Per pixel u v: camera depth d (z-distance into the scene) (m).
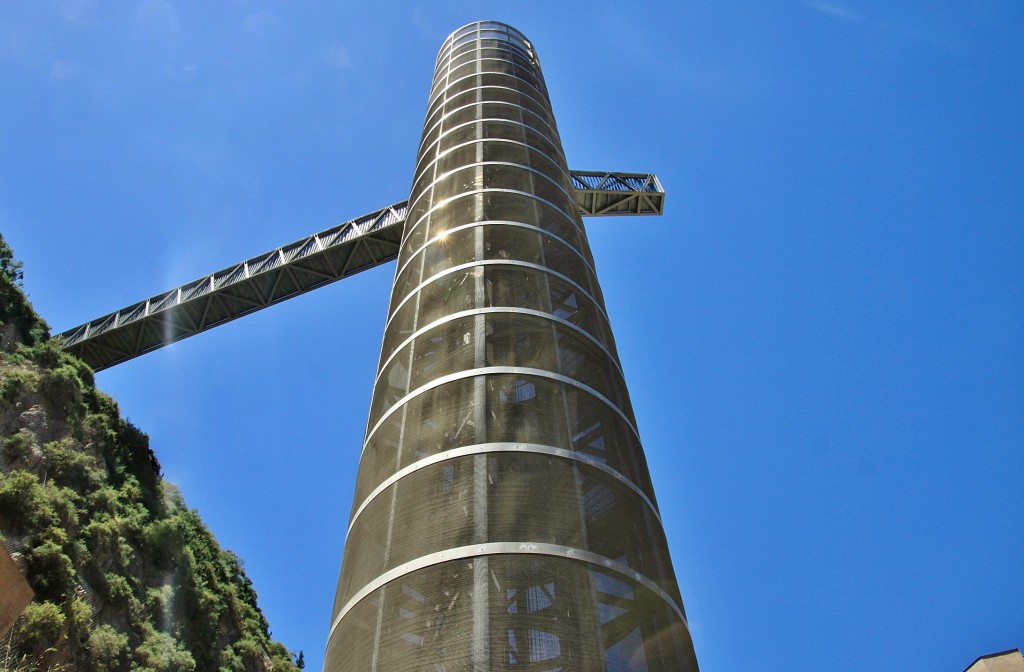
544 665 9.07
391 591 10.48
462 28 41.53
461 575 10.11
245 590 55.50
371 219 52.16
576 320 15.99
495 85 31.50
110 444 46.44
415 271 18.66
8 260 49.97
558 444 12.29
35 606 28.41
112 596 35.50
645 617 10.47
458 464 11.80
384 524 11.78
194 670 38.41
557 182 23.12
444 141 26.44
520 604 9.66
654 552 11.86
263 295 54.28
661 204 54.97
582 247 20.06
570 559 10.44
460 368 13.84
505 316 15.09
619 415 14.24
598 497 11.81
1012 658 23.20
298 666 55.56
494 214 19.42
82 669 29.64
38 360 44.31
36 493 34.16
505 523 10.71
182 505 52.88
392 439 13.55
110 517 40.06
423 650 9.45
